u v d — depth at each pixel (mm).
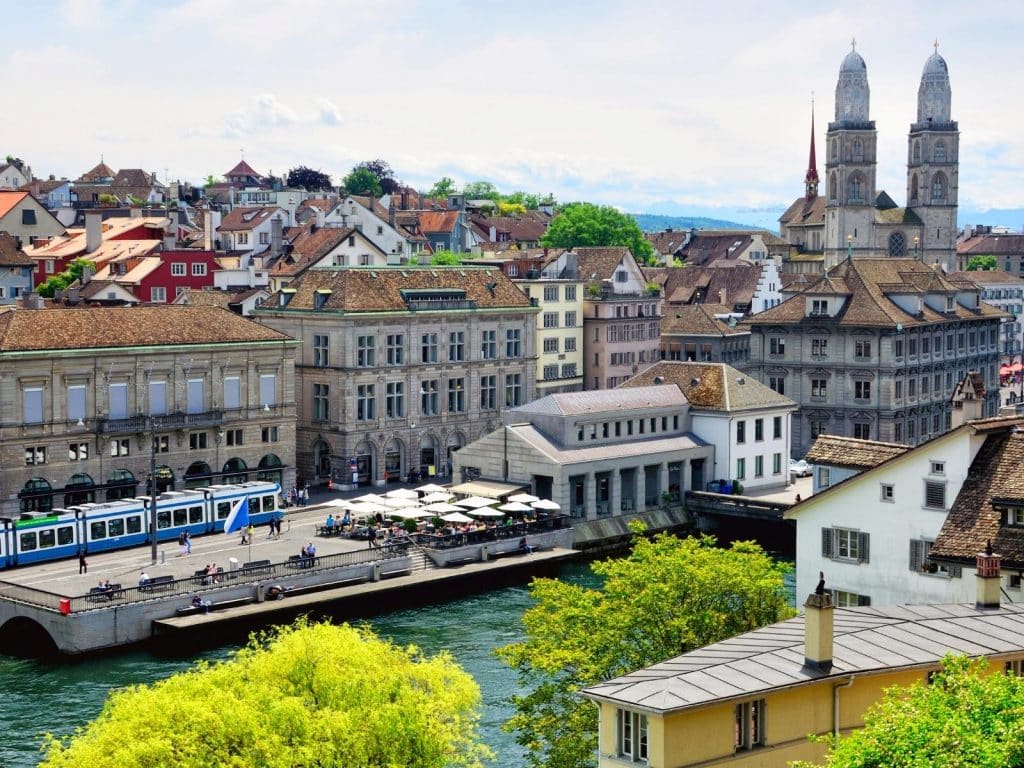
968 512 60719
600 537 118062
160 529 106625
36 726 71438
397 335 137875
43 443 109125
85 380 112125
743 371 185625
